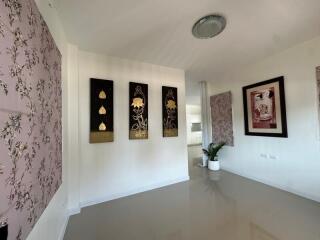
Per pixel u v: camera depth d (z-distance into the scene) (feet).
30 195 3.34
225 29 8.07
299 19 7.30
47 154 4.52
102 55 9.53
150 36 8.28
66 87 7.68
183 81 12.46
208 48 9.62
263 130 11.02
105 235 6.30
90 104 8.95
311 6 6.58
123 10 6.48
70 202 7.81
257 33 8.32
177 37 8.53
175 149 11.80
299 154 9.23
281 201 8.61
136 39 8.42
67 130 7.77
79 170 8.47
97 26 7.22
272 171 10.67
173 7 6.59
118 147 9.70
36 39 3.84
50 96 4.91
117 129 9.71
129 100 10.16
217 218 7.26
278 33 8.28
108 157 9.38
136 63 10.60
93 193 8.88
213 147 14.82
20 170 2.94
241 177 12.50
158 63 11.12
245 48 9.64
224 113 14.19
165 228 6.67
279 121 10.05
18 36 2.97
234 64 11.87
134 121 10.18
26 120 3.24
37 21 3.93
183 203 8.73
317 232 6.12
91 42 8.30
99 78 9.34
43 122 4.23
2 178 2.40
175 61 10.97
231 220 7.07
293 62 9.41
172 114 11.68
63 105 7.04
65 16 6.44
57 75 5.88
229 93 13.62
